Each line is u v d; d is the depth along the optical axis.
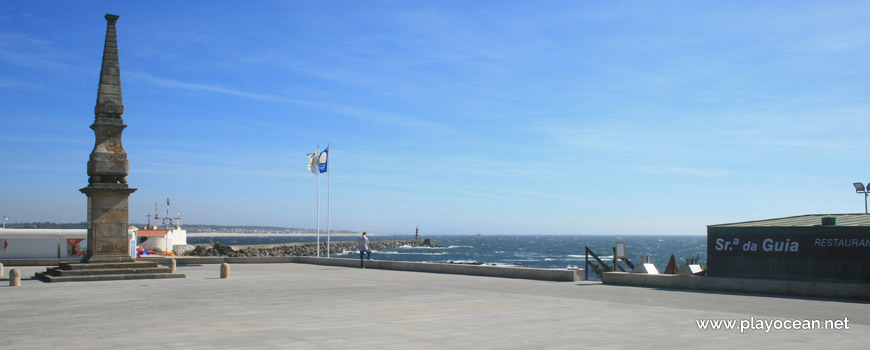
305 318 14.11
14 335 11.91
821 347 10.54
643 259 28.11
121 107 27.45
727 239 21.14
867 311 14.91
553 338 11.45
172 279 26.27
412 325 13.05
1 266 28.08
